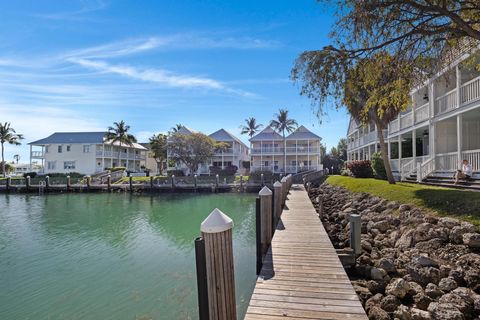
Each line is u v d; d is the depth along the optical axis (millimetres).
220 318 2379
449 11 4801
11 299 6469
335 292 3605
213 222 2406
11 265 8656
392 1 4836
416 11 5062
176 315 5617
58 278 7590
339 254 5207
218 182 30922
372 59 5723
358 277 4969
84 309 5965
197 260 2420
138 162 55938
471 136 12641
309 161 44250
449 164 11508
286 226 7512
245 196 26750
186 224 14406
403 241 6176
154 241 11172
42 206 21656
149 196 27906
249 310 3166
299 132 44844
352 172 21969
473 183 9328
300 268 4461
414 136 14516
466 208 6273
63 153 43219
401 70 5691
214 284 2389
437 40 5418
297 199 13547
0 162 52656
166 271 7938
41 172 42625
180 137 36062
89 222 15242
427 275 4441
